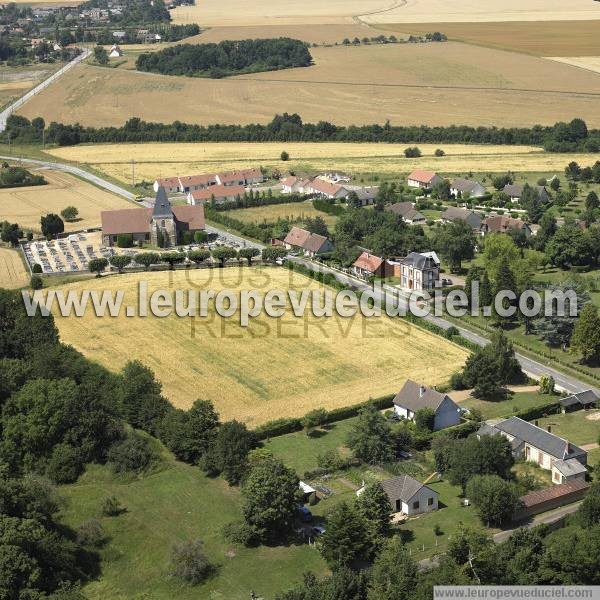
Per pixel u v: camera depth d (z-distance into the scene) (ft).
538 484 510.99
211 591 436.76
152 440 562.25
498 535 463.42
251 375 647.56
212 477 528.22
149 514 496.64
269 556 458.09
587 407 603.26
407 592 392.88
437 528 466.29
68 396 551.59
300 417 583.99
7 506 457.27
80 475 533.96
